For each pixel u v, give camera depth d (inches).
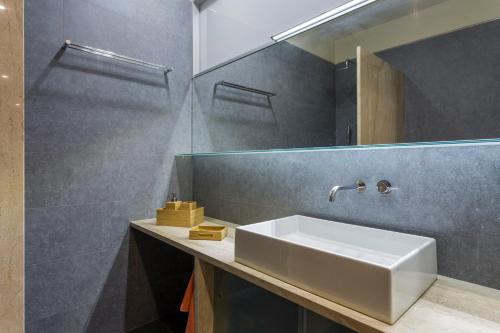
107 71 71.4
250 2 74.4
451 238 43.3
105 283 72.8
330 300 35.3
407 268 34.1
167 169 83.1
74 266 67.7
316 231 57.8
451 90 42.2
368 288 32.0
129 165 75.7
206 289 54.7
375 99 49.8
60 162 65.1
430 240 42.4
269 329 45.4
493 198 39.7
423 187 46.1
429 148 45.3
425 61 44.6
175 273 85.4
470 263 41.7
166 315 84.2
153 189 80.4
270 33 69.3
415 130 45.5
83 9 67.7
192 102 88.1
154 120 80.0
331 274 35.2
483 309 34.4
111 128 72.2
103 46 70.6
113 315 74.5
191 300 57.4
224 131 78.2
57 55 64.3
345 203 55.8
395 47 47.7
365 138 51.1
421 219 46.3
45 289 63.9
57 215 65.1
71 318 67.7
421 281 37.9
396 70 47.5
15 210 36.0
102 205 71.5
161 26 81.0
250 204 73.7
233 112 75.6
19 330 36.2
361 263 32.7
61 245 65.8
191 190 89.7
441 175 44.2
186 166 87.9
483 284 40.6
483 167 40.5
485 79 39.4
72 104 66.4
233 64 75.9
